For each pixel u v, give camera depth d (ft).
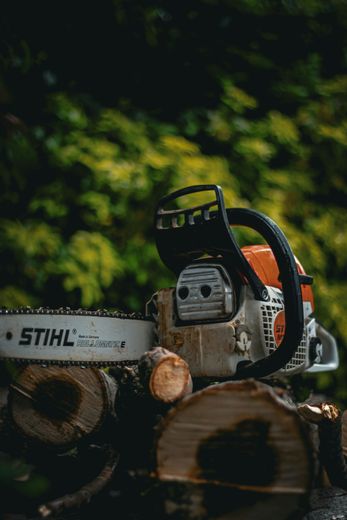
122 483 4.92
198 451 3.80
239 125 8.35
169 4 9.32
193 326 4.73
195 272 4.75
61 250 7.45
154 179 7.60
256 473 3.74
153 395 4.18
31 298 7.53
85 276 7.34
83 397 4.74
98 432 4.75
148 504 4.61
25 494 6.27
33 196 7.79
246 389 3.76
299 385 7.08
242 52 9.09
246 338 4.70
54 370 4.76
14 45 8.13
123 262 7.57
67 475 5.00
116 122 8.02
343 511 4.69
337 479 4.78
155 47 9.14
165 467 3.84
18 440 4.96
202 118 8.69
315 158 8.73
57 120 8.13
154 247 7.68
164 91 9.19
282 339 4.66
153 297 4.98
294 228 8.14
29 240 7.41
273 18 9.44
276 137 8.50
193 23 9.30
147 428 4.67
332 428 4.63
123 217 7.67
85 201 7.56
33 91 8.58
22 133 7.81
